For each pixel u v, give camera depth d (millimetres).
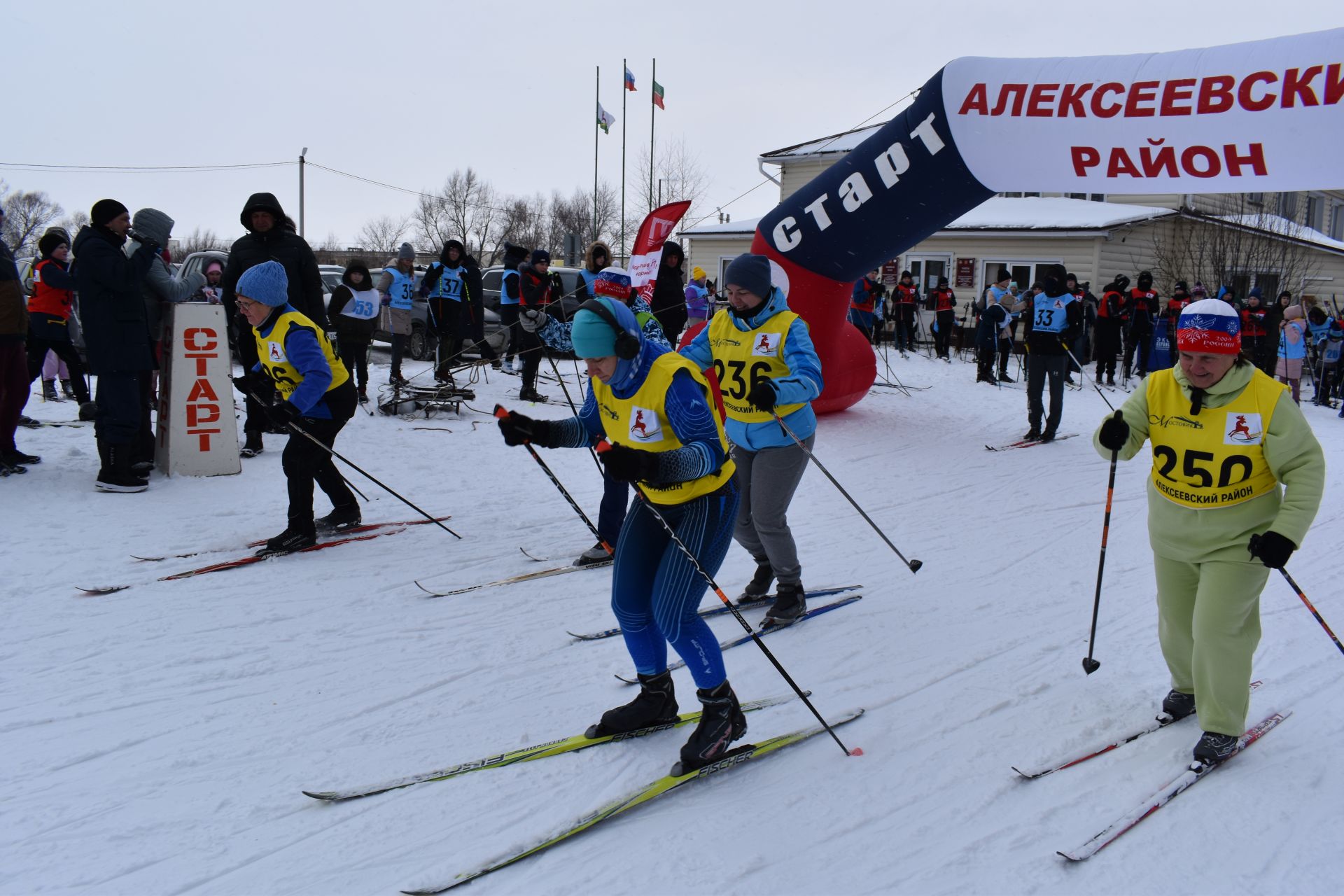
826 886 2420
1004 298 14305
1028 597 4801
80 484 6066
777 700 3498
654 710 3199
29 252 54156
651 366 2840
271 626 4066
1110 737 3266
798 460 4207
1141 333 15352
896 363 16656
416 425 8727
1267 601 4820
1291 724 3396
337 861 2471
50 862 2416
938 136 8109
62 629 3916
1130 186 7562
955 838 2650
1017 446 9391
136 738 3068
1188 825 2721
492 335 12031
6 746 2986
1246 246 19656
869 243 8789
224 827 2604
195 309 6340
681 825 2701
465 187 49719
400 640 3990
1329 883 2455
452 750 3080
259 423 7148
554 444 3035
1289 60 6785
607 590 4738
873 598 4742
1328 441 10656
